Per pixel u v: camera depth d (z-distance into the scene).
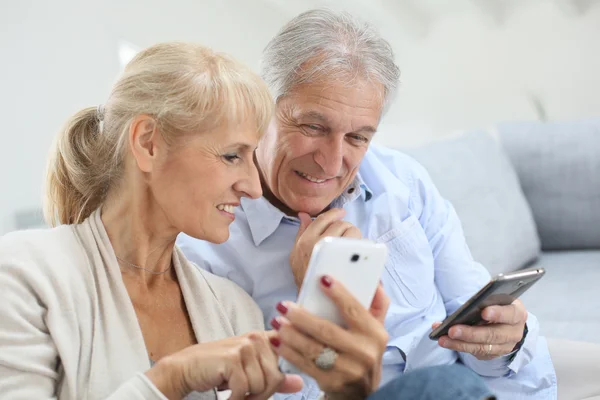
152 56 1.27
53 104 3.16
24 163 3.08
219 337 1.39
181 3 3.59
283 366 1.14
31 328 1.17
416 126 4.16
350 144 1.59
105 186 1.33
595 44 3.82
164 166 1.25
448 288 1.87
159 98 1.24
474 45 4.02
